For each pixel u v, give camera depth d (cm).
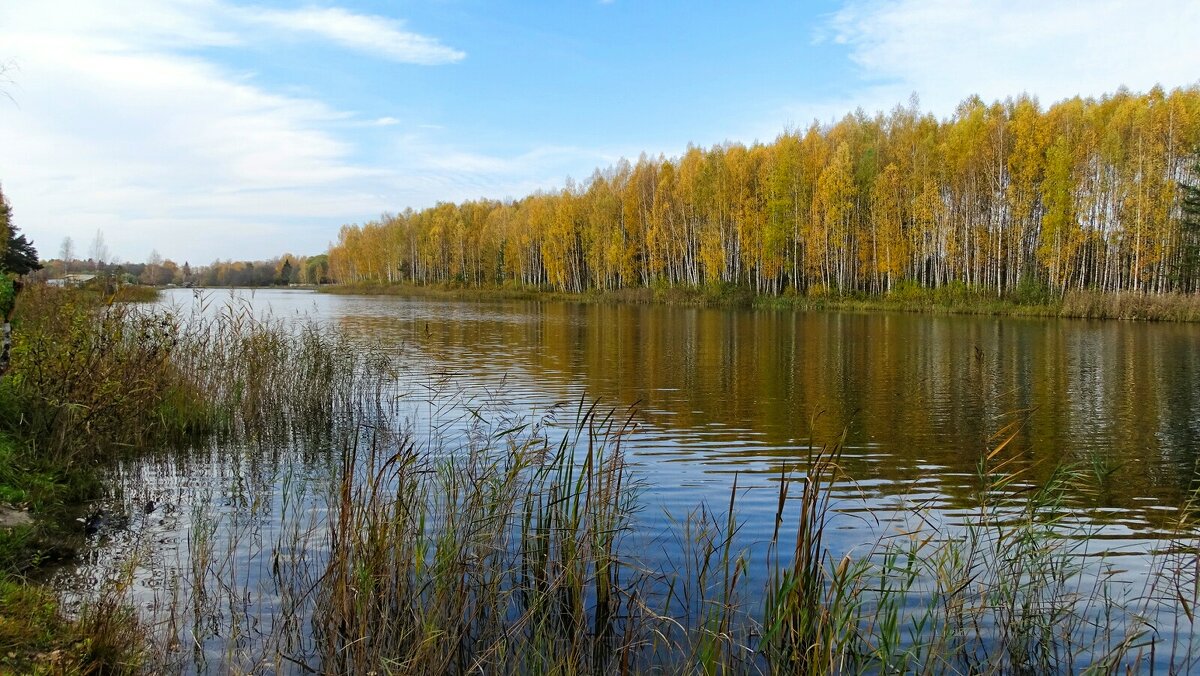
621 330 3509
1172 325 3578
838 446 540
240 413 1371
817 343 2873
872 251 5512
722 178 6053
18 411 1033
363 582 523
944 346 2738
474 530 592
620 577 666
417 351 2595
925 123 5766
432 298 8000
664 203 6562
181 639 548
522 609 617
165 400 1280
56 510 834
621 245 6956
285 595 611
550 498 657
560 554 619
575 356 2461
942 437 1303
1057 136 4653
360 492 608
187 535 778
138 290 1541
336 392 1611
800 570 497
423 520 595
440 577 536
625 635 515
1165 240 4372
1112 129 4616
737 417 1465
